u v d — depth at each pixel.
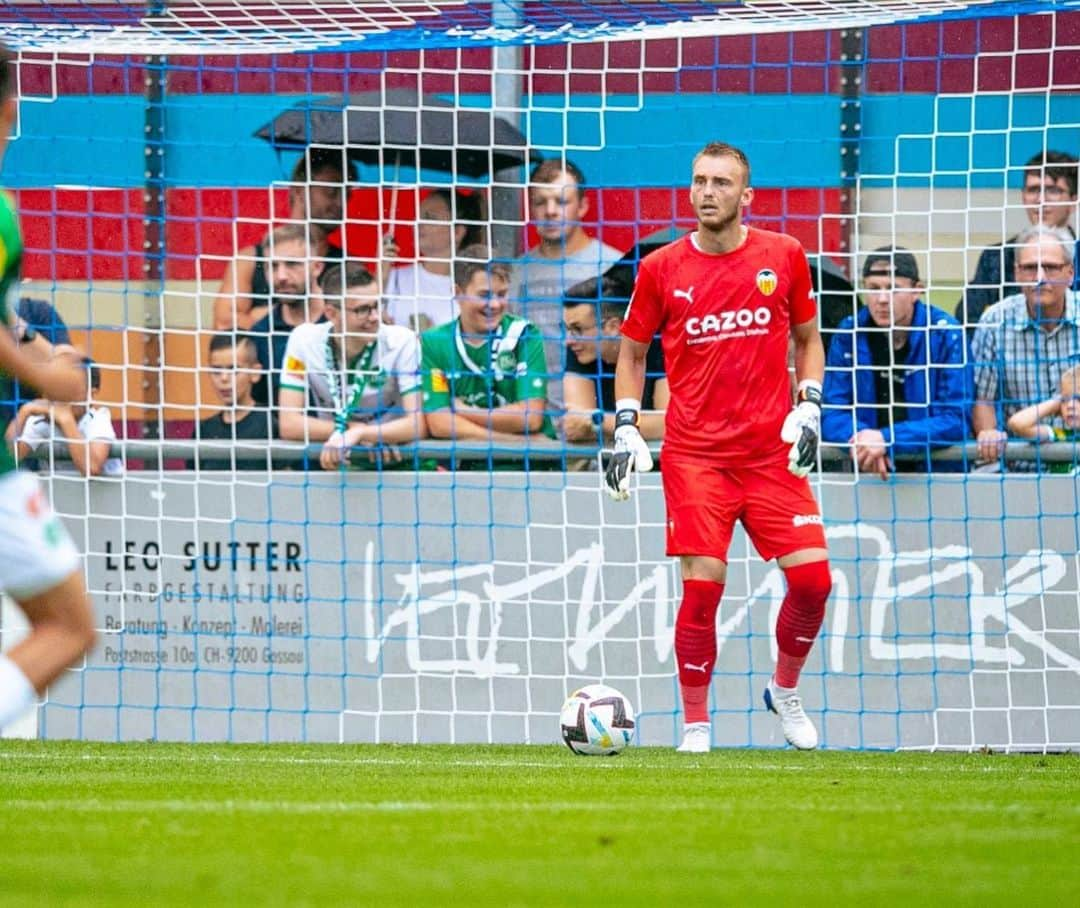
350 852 12.94
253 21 31.55
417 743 30.31
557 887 11.20
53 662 12.94
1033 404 31.58
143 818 15.38
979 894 11.10
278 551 30.55
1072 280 31.25
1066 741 30.11
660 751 28.19
